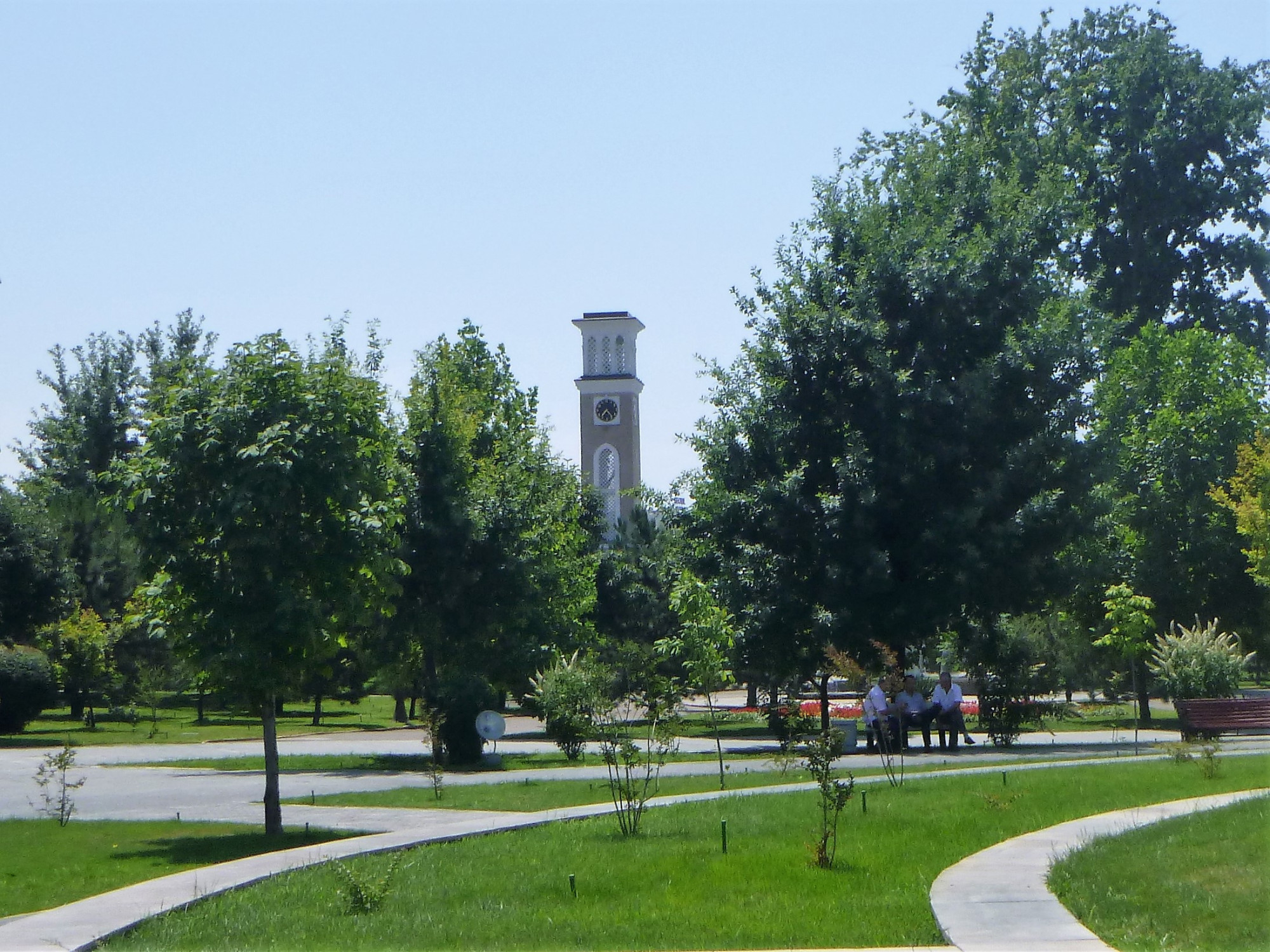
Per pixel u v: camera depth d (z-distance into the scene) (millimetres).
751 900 10406
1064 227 33875
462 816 17812
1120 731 32625
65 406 71938
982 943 8242
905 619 28453
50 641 43406
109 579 53375
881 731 20766
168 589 16938
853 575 28812
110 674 45125
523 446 42875
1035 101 44625
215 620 16609
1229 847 10664
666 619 54719
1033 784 16578
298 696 18156
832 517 29344
